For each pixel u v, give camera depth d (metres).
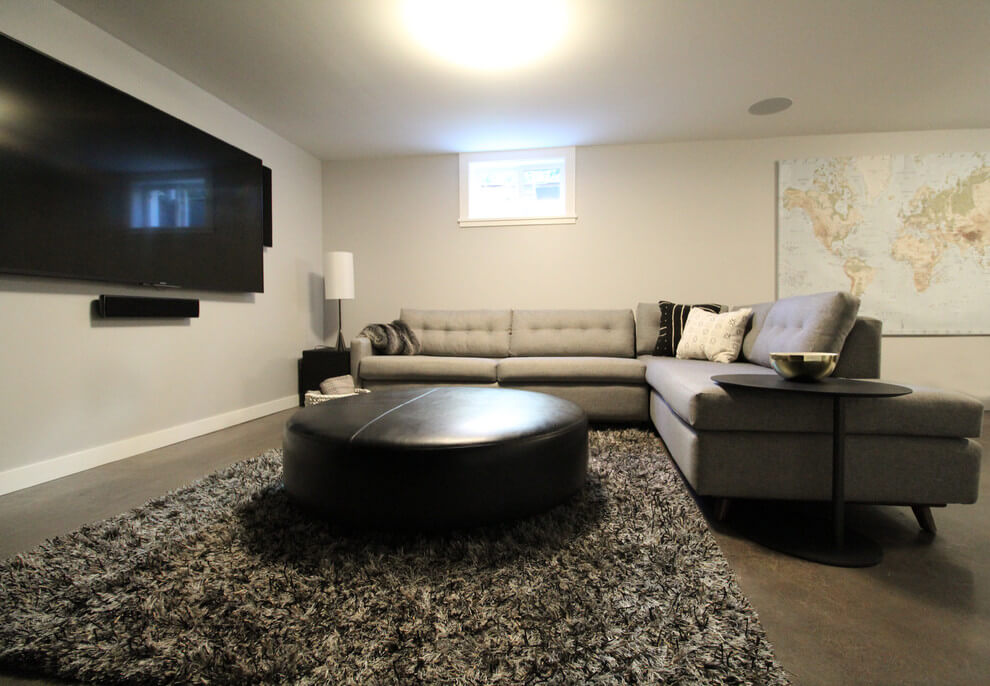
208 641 0.86
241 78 2.60
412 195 3.94
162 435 2.40
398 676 0.77
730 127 3.32
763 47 2.32
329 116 3.11
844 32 2.20
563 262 3.78
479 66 2.49
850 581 1.12
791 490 1.42
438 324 3.52
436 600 0.97
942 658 0.85
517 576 1.07
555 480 1.39
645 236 3.67
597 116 3.13
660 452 2.15
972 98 2.87
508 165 3.88
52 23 1.91
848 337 1.78
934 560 1.22
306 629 0.89
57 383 1.91
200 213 2.55
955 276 3.36
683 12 2.05
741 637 0.87
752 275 3.56
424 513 1.23
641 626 0.90
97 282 2.07
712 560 1.15
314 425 1.38
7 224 1.66
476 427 1.32
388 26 2.14
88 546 1.23
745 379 1.46
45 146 1.78
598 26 2.14
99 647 0.85
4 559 1.21
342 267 3.60
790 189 3.49
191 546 1.22
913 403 1.34
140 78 2.32
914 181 3.38
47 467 1.86
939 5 2.01
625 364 2.71
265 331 3.28
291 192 3.60
